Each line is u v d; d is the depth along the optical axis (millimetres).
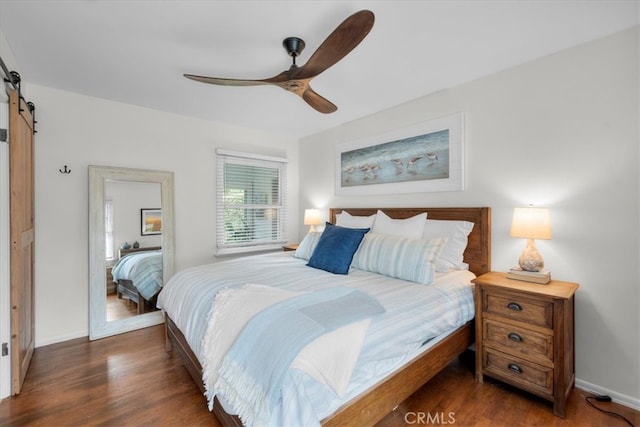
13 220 1882
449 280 2133
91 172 2762
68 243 2680
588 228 1939
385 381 1434
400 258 2182
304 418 1032
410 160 2926
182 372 2148
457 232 2467
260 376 1141
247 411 1128
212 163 3609
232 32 1795
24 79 2426
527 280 2000
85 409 1745
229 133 3740
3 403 1795
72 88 2615
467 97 2516
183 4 1554
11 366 1872
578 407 1779
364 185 3402
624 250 1818
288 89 1900
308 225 4191
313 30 1771
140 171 3053
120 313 2902
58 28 1754
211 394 1343
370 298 1603
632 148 1784
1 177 1854
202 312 1720
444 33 1814
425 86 2598
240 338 1316
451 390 1956
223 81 1771
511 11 1615
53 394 1885
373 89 2654
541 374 1761
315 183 4148
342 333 1268
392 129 3102
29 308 2273
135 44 1930
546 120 2104
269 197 4184
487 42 1918
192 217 3453
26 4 1539
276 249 4223
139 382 2021
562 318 1682
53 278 2609
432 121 2736
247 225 3967
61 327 2654
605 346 1886
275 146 4184
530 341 1802
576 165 1981
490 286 1957
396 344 1473
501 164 2332
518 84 2230
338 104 3004
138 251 3043
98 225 2793
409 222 2604
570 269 2010
